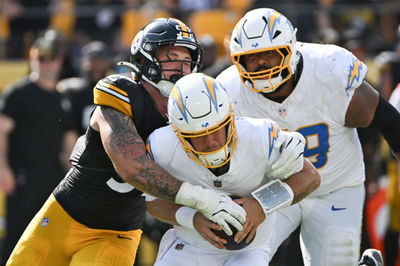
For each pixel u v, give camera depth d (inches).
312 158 592.7
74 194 564.4
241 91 586.9
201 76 493.4
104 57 943.7
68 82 964.0
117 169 500.7
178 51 542.9
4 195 979.3
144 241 990.4
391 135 592.4
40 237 575.5
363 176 623.8
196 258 532.1
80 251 563.5
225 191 517.3
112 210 562.6
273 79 551.2
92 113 545.3
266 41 542.9
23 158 927.7
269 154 500.1
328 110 576.4
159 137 510.0
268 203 499.8
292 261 819.4
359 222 619.8
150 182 491.5
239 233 494.6
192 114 477.4
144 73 540.1
